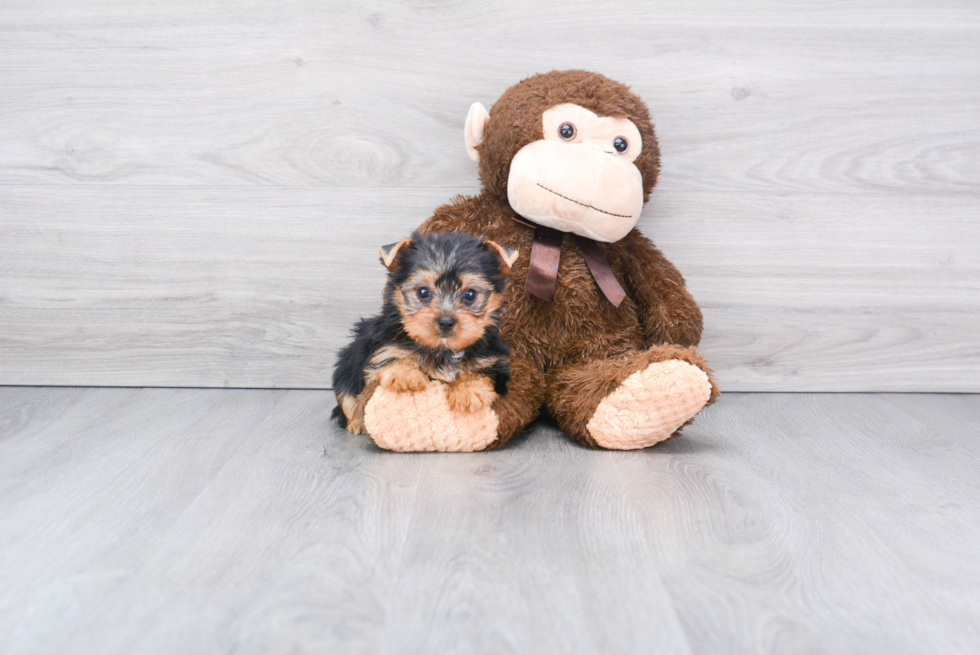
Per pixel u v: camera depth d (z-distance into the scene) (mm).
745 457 1800
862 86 2250
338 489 1550
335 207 2270
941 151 2289
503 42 2209
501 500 1502
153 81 2203
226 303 2316
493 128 1951
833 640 1041
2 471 1634
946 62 2246
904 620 1094
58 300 2305
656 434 1803
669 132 2258
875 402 2314
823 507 1497
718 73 2232
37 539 1313
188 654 991
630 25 2207
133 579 1179
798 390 2398
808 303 2352
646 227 2305
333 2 2170
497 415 1774
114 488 1547
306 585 1163
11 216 2258
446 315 1608
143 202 2258
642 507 1477
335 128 2232
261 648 1005
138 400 2223
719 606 1120
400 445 1762
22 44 2176
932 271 2344
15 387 2342
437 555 1264
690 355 1780
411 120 2238
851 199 2301
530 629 1053
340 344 2342
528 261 1981
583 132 1891
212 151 2238
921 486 1622
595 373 1846
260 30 2182
